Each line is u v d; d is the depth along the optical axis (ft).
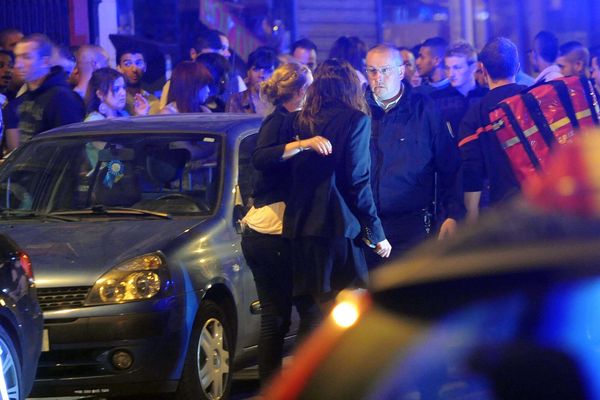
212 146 55.26
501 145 50.29
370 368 24.47
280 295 46.24
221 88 81.35
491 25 124.36
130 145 56.18
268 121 45.98
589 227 24.41
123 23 117.70
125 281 47.37
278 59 86.43
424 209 52.26
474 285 23.89
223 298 51.39
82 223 52.65
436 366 23.68
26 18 103.60
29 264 46.29
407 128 51.85
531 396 22.62
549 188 26.13
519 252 24.16
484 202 63.10
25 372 44.55
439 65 79.87
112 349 46.88
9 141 69.56
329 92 45.19
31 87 69.87
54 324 46.91
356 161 44.42
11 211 55.31
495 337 23.20
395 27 138.51
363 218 44.91
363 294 25.81
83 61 76.84
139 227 51.31
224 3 128.77
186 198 53.62
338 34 135.85
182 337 47.88
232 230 52.70
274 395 25.84
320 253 44.34
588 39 122.62
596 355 22.25
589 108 49.19
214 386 50.19
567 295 22.80
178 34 122.72
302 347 26.48
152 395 53.31
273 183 45.73
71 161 56.49
